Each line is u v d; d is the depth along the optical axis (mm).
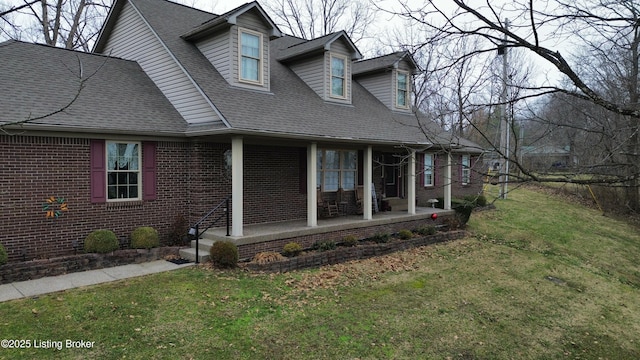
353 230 12867
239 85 12242
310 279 9398
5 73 10117
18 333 5934
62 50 12250
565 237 16109
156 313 6887
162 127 10750
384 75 18094
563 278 11453
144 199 10602
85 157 9641
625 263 14227
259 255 9984
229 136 10594
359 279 9758
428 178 19688
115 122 10000
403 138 14453
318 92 15109
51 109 9398
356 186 15711
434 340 7066
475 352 6863
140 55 13305
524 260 12734
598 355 7395
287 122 11352
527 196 25188
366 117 15195
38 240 8984
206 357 5797
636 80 6660
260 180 12836
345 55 15555
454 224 15453
